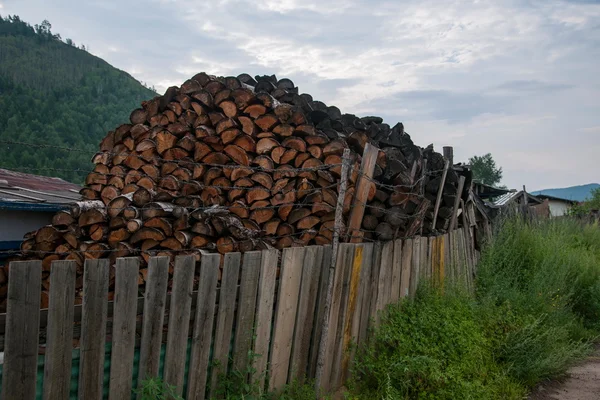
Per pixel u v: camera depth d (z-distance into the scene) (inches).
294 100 218.7
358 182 186.4
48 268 183.2
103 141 227.6
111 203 182.5
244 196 193.5
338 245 167.0
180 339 122.0
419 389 178.5
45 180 407.2
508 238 389.1
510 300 294.0
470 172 328.8
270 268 145.9
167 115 211.2
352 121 245.1
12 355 90.0
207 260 126.0
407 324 203.2
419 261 245.0
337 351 175.5
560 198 1209.4
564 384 237.5
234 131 195.2
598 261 437.7
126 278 108.5
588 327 336.5
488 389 194.2
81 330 101.1
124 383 110.2
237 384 136.2
